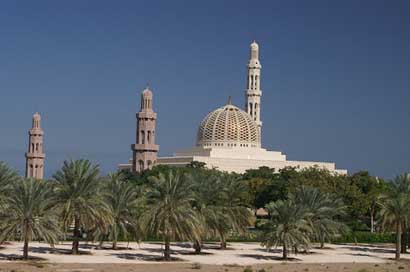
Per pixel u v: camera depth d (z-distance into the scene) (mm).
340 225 124312
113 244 113562
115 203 109875
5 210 95562
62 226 100500
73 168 102062
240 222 120312
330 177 166000
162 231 99938
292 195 123375
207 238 116000
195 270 89562
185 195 100625
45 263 91688
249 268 91062
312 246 131750
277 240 107375
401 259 114250
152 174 177375
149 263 96438
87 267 89312
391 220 113875
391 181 119312
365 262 107812
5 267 85500
